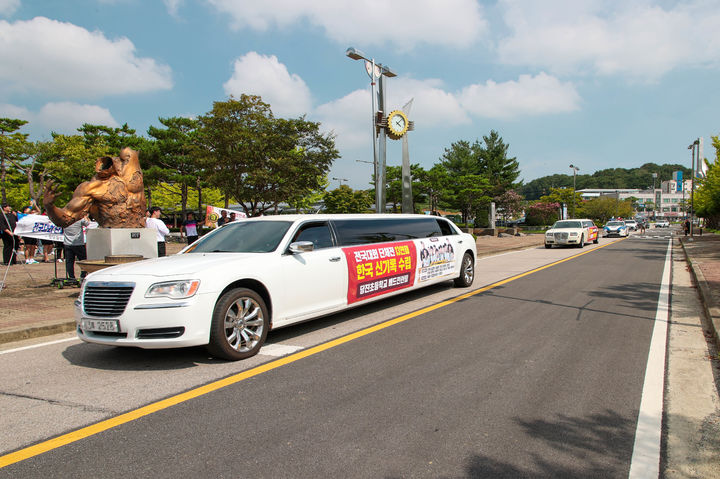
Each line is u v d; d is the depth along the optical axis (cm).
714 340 543
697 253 1711
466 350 507
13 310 725
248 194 2817
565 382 408
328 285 603
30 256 1489
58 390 404
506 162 6356
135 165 966
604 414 342
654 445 296
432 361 469
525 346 522
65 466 275
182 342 442
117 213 927
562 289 940
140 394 391
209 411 352
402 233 782
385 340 552
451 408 353
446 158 6419
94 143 3612
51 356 512
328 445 297
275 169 2761
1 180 3750
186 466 273
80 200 891
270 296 521
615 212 7956
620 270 1292
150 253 939
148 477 261
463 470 266
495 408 353
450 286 981
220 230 644
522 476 260
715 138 2969
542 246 2566
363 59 1842
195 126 3275
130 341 442
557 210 6059
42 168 4053
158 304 441
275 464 274
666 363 461
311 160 2870
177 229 4834
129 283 451
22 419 343
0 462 280
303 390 394
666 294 875
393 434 311
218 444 299
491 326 620
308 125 2784
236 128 2594
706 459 279
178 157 3278
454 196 5006
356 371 441
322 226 637
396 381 412
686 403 364
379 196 1969
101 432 319
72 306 761
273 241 569
